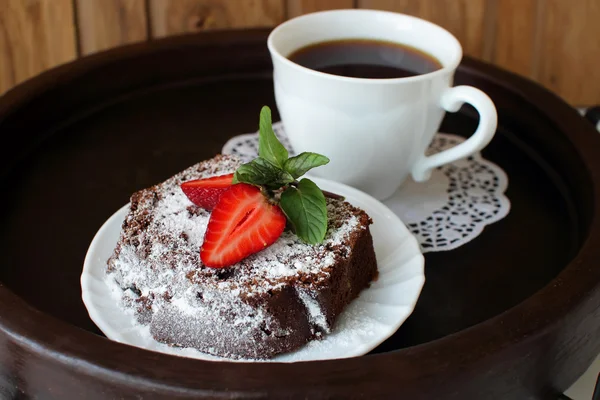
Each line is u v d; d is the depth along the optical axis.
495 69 0.52
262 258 0.37
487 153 0.49
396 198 0.46
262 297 0.35
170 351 0.37
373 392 0.32
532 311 0.35
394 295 0.38
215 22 0.58
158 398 0.32
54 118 0.49
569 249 0.42
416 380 0.32
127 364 0.32
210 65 0.54
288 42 0.45
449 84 0.42
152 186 0.42
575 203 0.45
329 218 0.39
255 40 0.54
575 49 0.61
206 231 0.37
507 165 0.48
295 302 0.36
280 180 0.38
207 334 0.36
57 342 0.33
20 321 0.34
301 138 0.43
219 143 0.49
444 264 0.42
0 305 0.35
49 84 0.49
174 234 0.38
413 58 0.45
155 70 0.53
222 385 0.32
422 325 0.39
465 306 0.39
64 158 0.47
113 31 0.57
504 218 0.44
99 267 0.39
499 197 0.45
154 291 0.37
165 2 0.57
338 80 0.40
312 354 0.36
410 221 0.44
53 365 0.33
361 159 0.43
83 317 0.38
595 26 0.60
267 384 0.32
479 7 0.58
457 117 0.52
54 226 0.43
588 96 0.63
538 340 0.34
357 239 0.38
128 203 0.44
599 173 0.44
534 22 0.60
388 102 0.41
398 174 0.44
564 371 0.36
